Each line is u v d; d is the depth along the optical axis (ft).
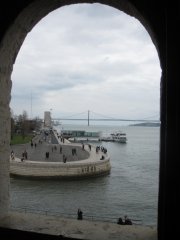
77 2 17.28
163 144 13.02
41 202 112.16
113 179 156.25
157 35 13.52
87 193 126.31
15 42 16.81
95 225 14.94
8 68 16.76
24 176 144.77
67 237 13.57
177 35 12.51
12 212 16.66
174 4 12.60
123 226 14.90
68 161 159.74
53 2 16.37
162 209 13.08
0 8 15.53
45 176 143.33
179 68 12.46
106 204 110.63
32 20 16.98
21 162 146.51
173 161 12.46
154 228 14.74
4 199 16.40
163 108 12.99
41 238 13.85
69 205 109.19
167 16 12.68
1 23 15.52
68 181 144.77
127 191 130.82
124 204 110.52
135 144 434.71
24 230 14.15
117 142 439.63
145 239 13.58
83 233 14.01
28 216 15.97
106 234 13.99
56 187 134.82
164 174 12.84
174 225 12.37
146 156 269.23
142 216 97.04
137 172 178.81
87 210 103.55
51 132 427.33
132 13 15.98
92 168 154.40
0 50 15.46
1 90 16.19
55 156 180.24
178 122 12.34
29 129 413.80
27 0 15.29
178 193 12.33
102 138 450.30
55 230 14.21
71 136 459.73
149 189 134.51
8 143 17.02
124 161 232.12
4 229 14.37
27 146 240.73
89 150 222.69
